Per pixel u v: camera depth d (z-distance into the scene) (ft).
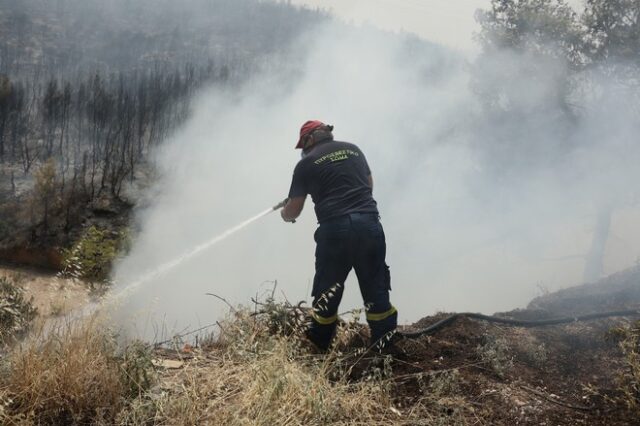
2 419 7.52
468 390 10.75
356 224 11.59
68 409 8.42
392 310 12.05
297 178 12.29
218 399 8.81
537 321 15.16
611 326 14.55
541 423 9.64
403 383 10.96
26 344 9.09
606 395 10.52
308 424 8.51
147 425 8.33
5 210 159.94
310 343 12.16
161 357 10.71
